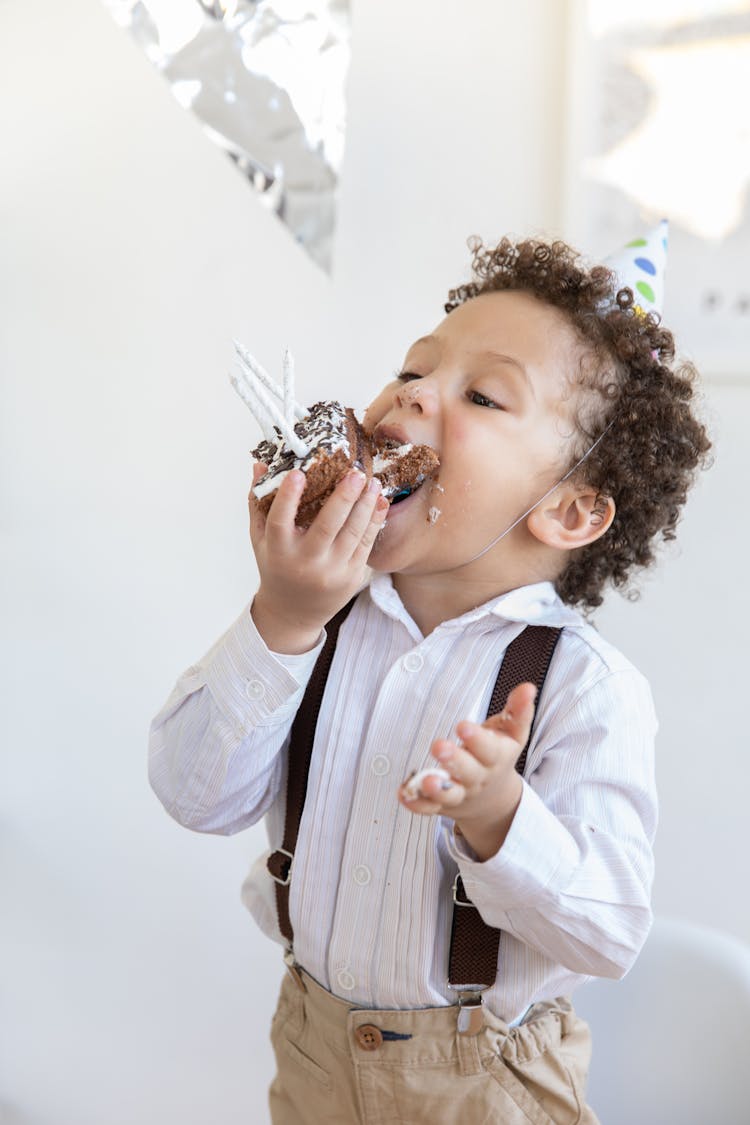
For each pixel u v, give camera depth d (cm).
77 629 160
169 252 158
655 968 110
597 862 79
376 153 158
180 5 146
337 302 158
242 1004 158
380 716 89
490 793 72
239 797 91
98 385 159
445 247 158
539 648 89
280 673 85
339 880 89
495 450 90
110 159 158
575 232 154
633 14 153
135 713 159
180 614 159
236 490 157
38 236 159
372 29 158
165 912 159
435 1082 87
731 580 151
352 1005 89
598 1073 107
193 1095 158
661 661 153
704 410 150
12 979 161
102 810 160
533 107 157
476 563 92
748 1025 106
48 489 160
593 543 102
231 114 153
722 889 153
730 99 151
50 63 158
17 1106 160
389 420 92
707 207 151
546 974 86
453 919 86
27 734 161
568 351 95
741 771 152
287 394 85
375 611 96
